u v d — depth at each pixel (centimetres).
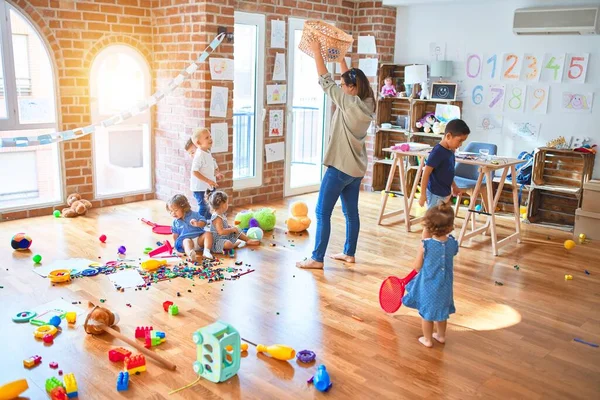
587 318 368
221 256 458
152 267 419
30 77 537
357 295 389
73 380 260
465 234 513
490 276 438
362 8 711
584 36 579
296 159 811
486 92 651
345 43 407
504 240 502
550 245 524
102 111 590
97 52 573
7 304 354
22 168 552
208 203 521
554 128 610
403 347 318
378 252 486
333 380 280
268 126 654
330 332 332
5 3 509
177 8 574
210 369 274
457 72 671
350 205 444
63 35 546
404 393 272
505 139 645
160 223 545
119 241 486
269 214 536
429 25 687
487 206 564
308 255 469
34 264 424
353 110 399
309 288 398
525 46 618
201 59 546
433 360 305
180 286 393
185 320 340
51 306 351
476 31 650
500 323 355
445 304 312
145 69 612
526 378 291
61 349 301
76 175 580
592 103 582
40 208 560
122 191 623
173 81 558
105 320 317
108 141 606
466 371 295
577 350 324
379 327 342
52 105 555
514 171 511
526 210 609
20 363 286
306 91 728
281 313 355
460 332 341
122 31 587
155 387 269
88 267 420
